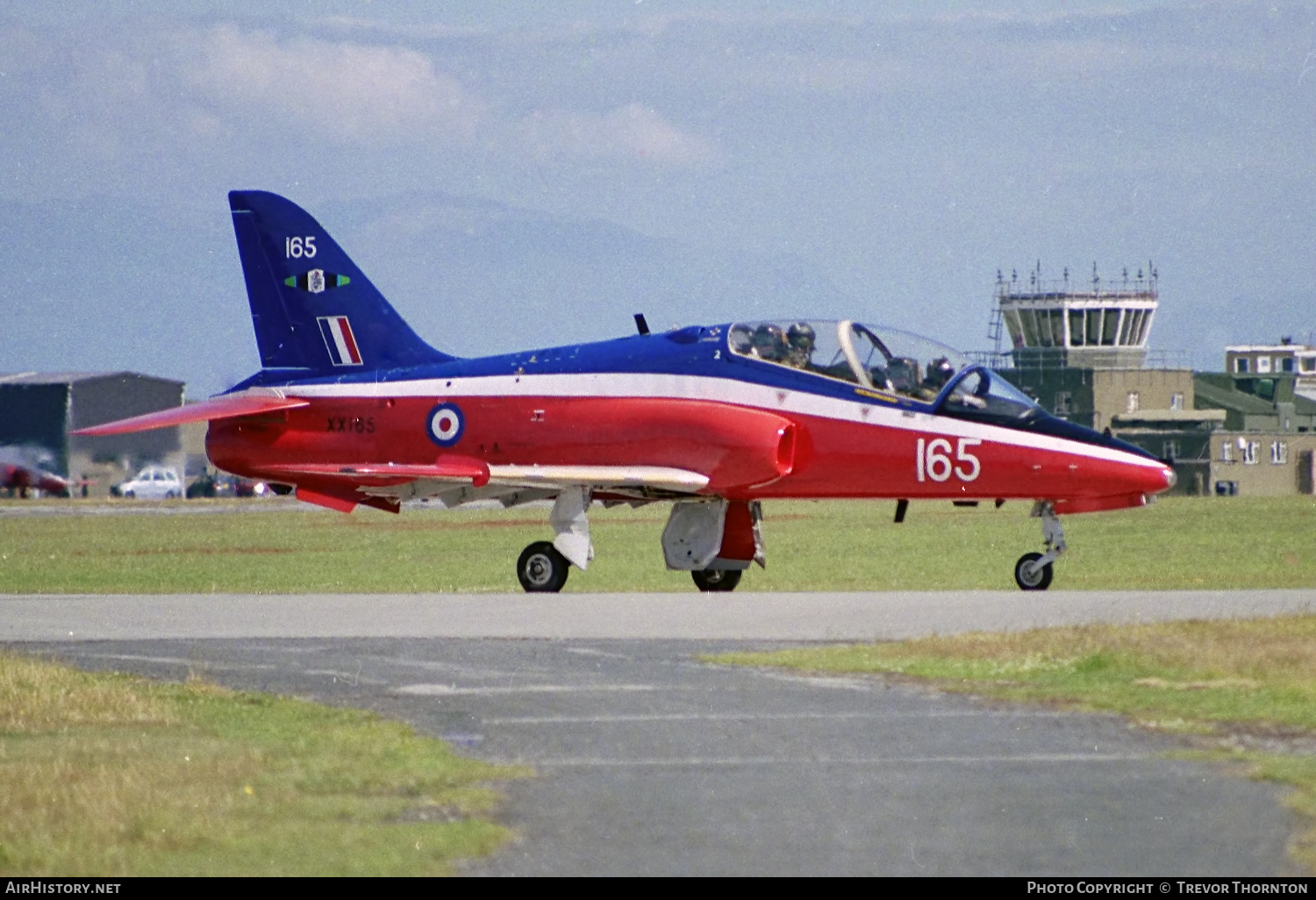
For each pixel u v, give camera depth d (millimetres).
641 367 93000
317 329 102875
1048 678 50188
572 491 91875
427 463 97188
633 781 37781
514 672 54344
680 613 72750
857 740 41875
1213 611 68062
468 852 32062
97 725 45000
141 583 117812
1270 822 33281
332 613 76250
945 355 89875
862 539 175125
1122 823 33531
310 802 35531
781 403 89750
